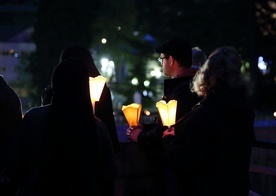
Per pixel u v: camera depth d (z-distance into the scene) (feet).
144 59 132.36
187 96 13.30
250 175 26.94
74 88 11.32
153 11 129.80
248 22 121.39
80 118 11.26
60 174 11.20
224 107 11.47
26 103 150.61
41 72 136.46
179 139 11.64
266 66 121.39
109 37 175.63
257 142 14.83
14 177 11.93
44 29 137.39
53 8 137.08
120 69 177.37
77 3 138.31
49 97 14.88
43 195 11.27
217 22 123.85
